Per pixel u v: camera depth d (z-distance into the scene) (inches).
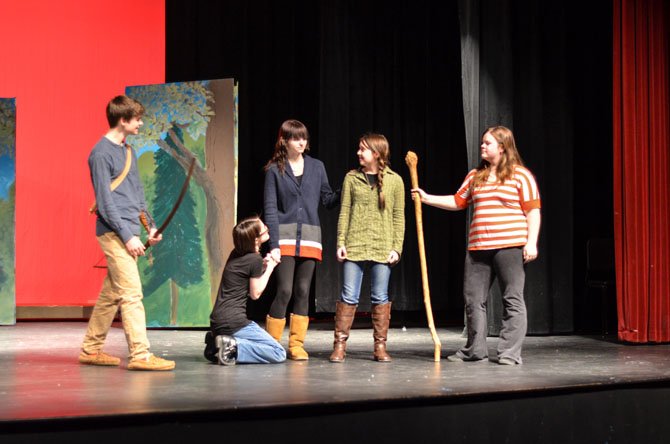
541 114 249.9
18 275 295.9
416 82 300.5
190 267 261.3
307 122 302.7
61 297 298.5
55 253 298.7
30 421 108.7
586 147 284.7
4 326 270.1
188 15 300.5
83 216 300.7
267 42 300.7
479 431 133.6
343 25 293.9
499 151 177.8
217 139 263.0
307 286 181.8
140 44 302.7
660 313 223.6
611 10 284.0
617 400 146.7
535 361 178.9
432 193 300.2
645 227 223.9
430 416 129.9
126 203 164.2
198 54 300.5
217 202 261.9
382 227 177.9
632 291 222.1
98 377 150.3
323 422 123.0
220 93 264.1
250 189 299.3
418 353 194.4
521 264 175.5
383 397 126.9
